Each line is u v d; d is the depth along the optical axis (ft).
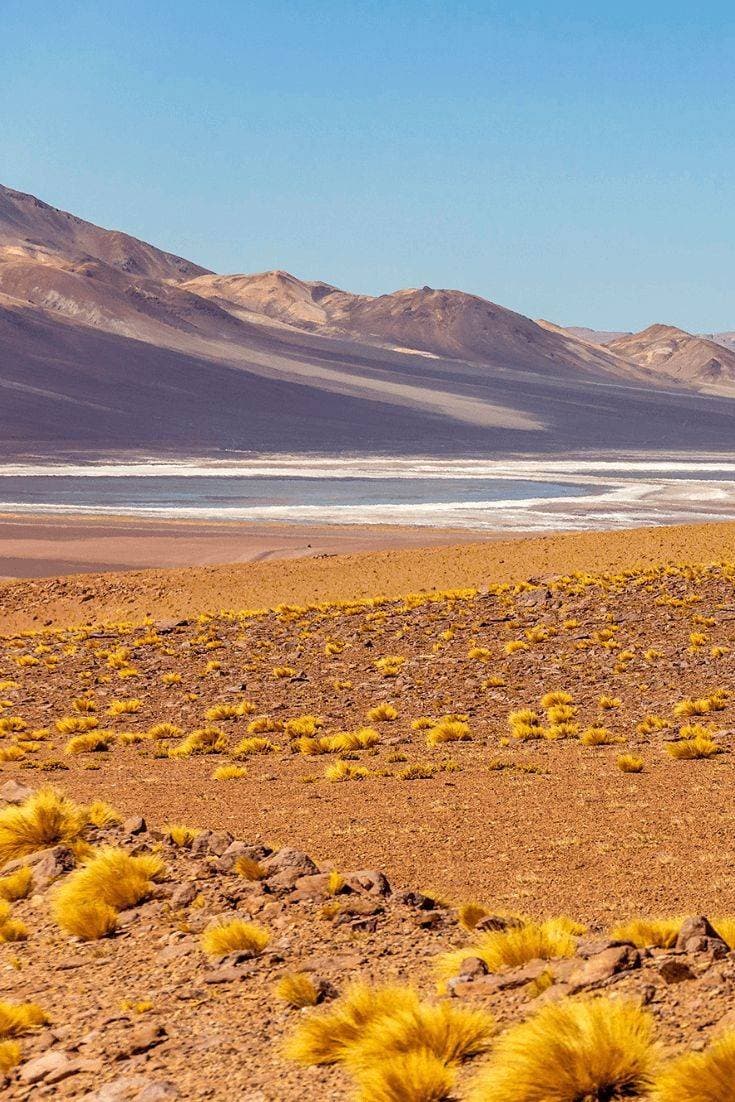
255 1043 21.90
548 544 206.08
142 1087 19.89
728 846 42.96
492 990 23.18
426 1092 18.29
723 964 22.04
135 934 31.76
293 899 33.14
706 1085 16.47
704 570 149.38
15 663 127.03
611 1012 18.62
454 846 44.73
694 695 85.15
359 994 21.99
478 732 76.95
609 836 45.42
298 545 342.85
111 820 46.37
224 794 58.70
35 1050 23.34
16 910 36.29
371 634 127.44
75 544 342.64
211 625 143.64
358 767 63.10
